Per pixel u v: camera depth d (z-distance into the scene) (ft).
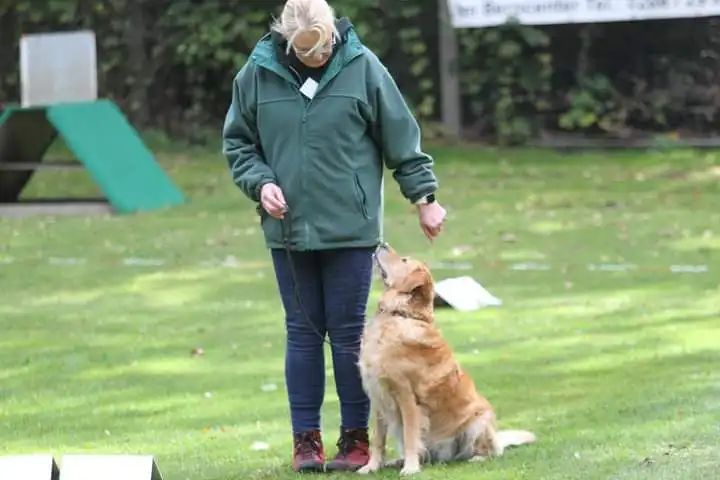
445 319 38.17
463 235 53.06
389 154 23.27
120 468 18.76
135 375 32.42
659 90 78.95
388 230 54.49
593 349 33.78
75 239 53.72
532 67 78.33
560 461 22.91
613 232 53.21
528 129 79.15
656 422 25.88
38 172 73.92
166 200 62.54
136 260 49.06
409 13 77.66
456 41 78.79
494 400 28.63
